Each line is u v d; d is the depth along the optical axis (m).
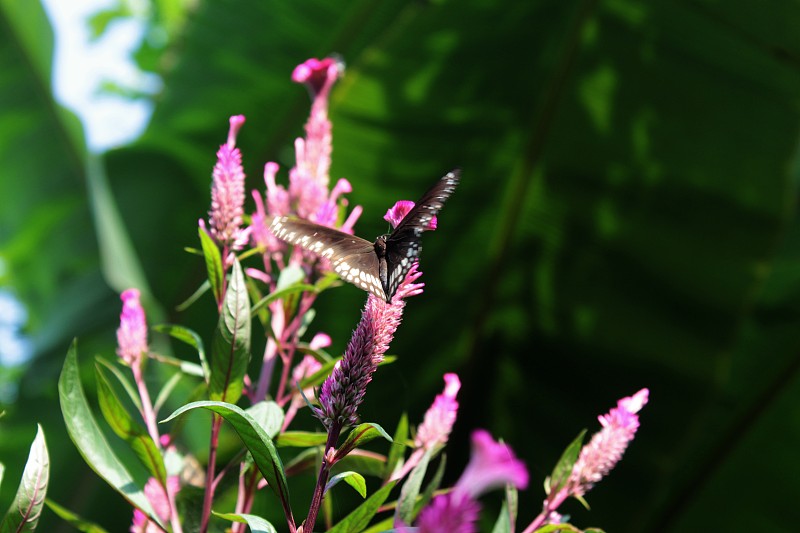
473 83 1.74
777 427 2.04
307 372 1.13
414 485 0.99
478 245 1.87
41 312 2.41
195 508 1.09
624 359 1.86
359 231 1.81
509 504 1.03
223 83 2.09
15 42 2.18
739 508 2.05
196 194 2.14
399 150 1.78
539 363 1.90
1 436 2.20
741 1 1.63
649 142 1.76
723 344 1.81
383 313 0.97
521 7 1.66
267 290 1.29
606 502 1.91
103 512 2.12
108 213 2.05
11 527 1.00
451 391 1.08
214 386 1.02
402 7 2.03
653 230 1.80
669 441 1.86
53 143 2.28
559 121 1.76
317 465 1.08
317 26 2.07
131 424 1.04
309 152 1.12
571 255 1.85
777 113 1.71
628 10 1.67
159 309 2.05
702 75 1.71
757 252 1.78
